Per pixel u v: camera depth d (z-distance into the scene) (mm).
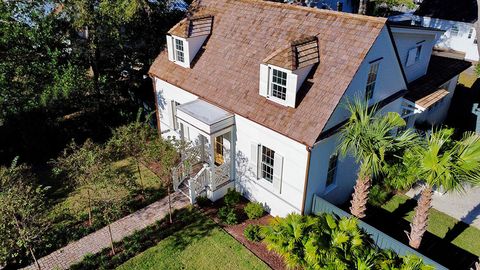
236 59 17250
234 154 17438
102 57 23109
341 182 16891
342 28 14820
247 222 16359
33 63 19453
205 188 17672
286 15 16781
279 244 12047
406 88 18438
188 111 16734
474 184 11414
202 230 15844
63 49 21250
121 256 14305
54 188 18391
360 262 11156
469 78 32094
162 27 23422
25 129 20078
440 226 16141
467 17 37625
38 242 13211
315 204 15570
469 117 24656
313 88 14289
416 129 20906
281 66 13992
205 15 19250
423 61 20828
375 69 15367
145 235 15359
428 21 40438
